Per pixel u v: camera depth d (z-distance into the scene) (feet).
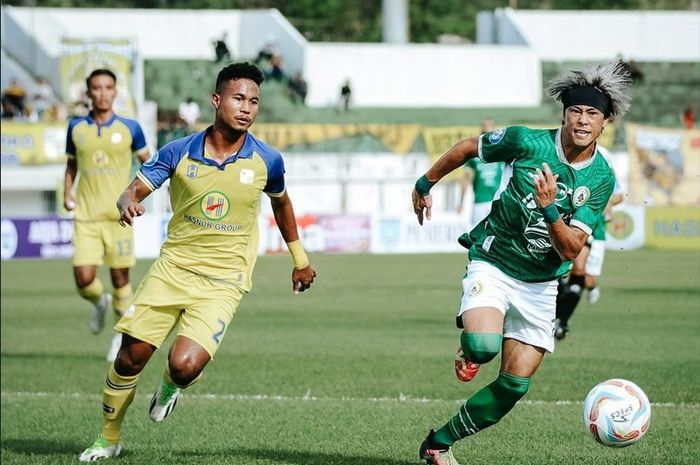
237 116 58.75
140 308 61.82
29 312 159.63
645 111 424.05
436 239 307.37
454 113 408.67
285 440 70.90
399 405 83.51
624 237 305.12
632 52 456.45
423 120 403.54
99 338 130.62
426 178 59.31
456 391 90.33
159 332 62.34
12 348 121.29
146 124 341.00
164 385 61.82
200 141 60.23
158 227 285.02
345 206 315.17
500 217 57.06
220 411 81.41
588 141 53.52
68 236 290.15
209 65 404.98
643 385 91.81
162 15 413.18
